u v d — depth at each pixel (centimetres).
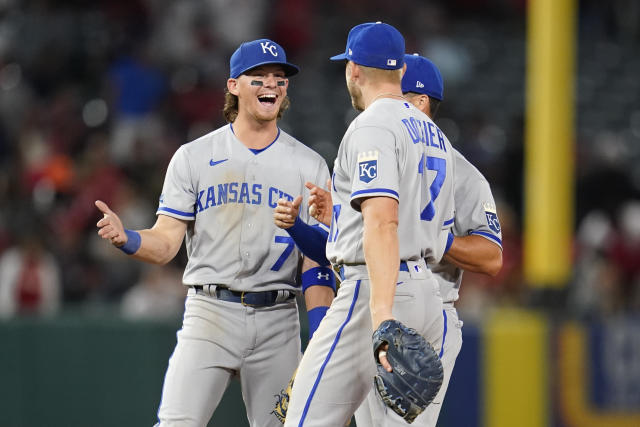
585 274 3412
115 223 1416
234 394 2216
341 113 4575
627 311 3525
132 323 2278
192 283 1530
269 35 4678
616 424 2523
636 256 3734
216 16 4425
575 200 3962
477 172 1478
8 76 4147
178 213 1516
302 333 2258
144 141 3697
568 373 2452
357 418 1433
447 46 5125
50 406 2322
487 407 2342
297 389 1258
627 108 5403
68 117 3878
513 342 2384
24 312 2570
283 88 1531
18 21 4488
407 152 1222
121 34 4394
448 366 1440
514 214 3981
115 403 2278
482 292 3108
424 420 1373
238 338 1516
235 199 1522
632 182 4300
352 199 1181
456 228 1477
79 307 2842
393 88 1280
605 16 6128
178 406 1491
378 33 1273
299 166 1549
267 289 1524
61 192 3456
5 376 2350
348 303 1238
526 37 5906
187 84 4150
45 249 3002
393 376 1109
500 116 4872
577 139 4466
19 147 3647
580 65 5678
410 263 1234
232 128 1559
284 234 1530
